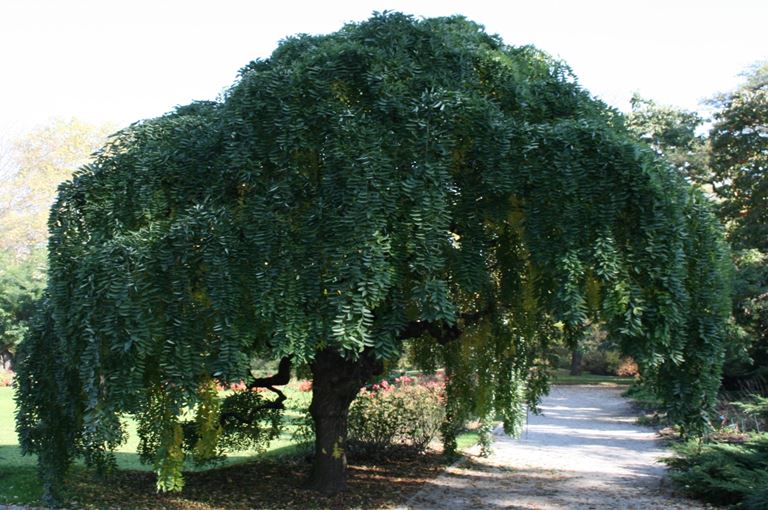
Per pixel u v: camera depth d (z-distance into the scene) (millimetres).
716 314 6027
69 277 6023
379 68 5859
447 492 7961
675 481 8453
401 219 5688
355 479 8422
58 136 32000
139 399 5664
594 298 5820
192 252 5727
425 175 5566
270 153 5723
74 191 6367
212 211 5742
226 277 5594
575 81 6812
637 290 5641
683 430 6410
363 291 5305
